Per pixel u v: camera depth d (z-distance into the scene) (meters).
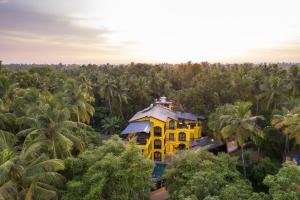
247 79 68.06
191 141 66.44
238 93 68.94
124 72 123.69
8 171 21.86
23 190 23.89
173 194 31.28
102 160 28.52
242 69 97.50
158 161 57.56
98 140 52.62
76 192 27.56
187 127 63.09
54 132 32.59
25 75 86.38
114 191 28.05
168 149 62.47
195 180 29.77
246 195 28.14
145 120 58.50
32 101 47.03
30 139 31.58
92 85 88.44
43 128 32.44
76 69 146.88
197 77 93.94
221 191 28.16
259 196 27.47
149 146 55.28
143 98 85.94
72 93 54.97
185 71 136.38
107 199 28.30
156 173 50.69
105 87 79.62
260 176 43.56
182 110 71.31
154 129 58.09
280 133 50.12
